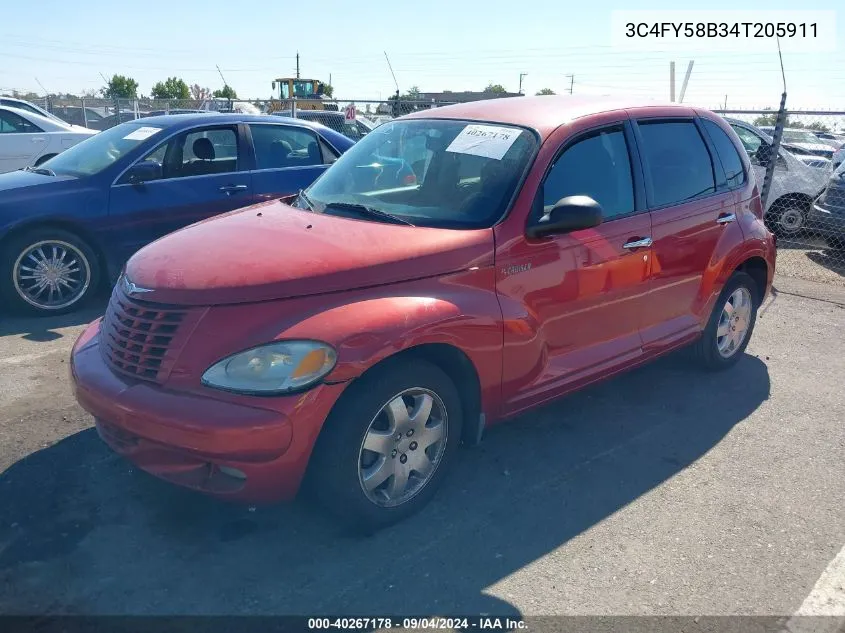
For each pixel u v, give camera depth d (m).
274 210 4.11
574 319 3.97
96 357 3.39
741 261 5.04
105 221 6.43
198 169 6.95
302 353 2.92
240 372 2.92
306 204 4.21
